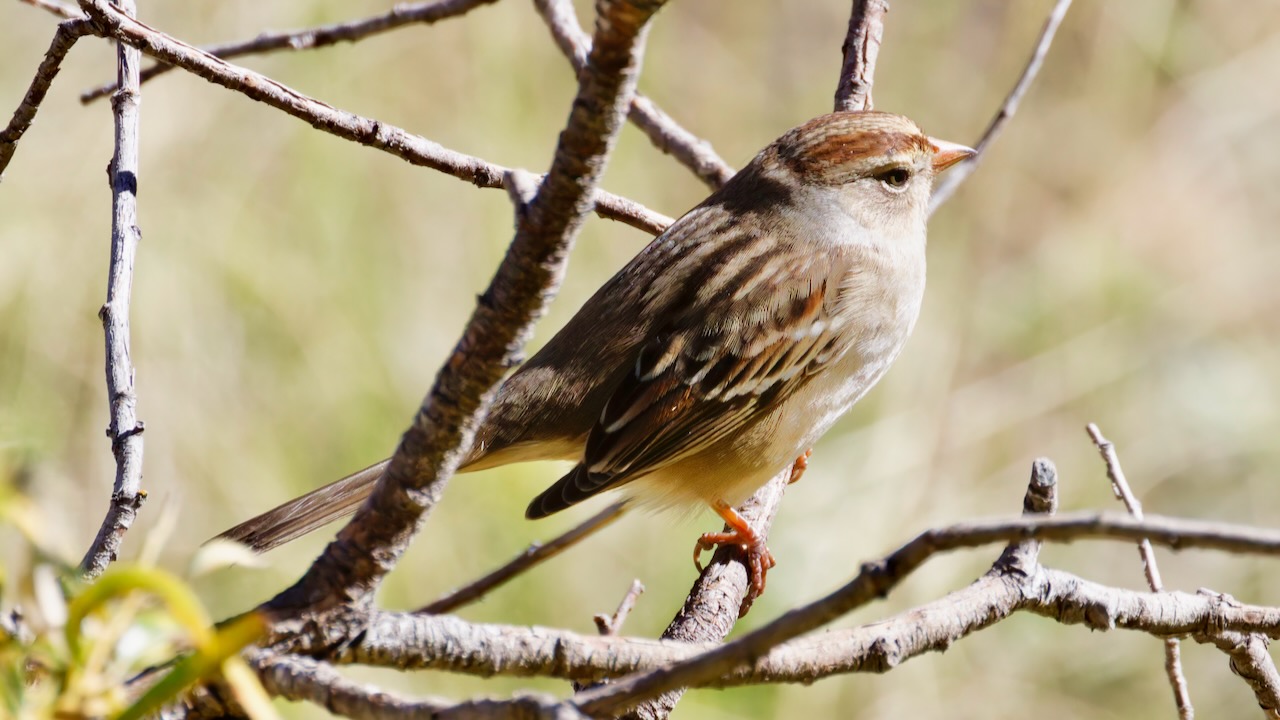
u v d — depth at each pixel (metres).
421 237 12.56
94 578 3.95
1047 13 15.33
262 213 12.24
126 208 5.33
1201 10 15.74
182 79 12.06
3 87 11.64
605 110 2.83
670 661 3.53
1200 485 14.09
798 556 12.39
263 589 10.61
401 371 12.14
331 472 11.80
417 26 13.05
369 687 3.06
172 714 3.16
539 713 2.77
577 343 7.43
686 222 7.67
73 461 10.96
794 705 11.49
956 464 13.62
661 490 7.48
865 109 7.91
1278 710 5.11
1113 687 12.47
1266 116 15.74
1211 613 4.64
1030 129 15.59
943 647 4.10
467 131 13.05
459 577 11.33
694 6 15.54
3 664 2.64
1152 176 15.65
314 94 12.72
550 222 2.96
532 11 13.26
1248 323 15.02
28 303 11.21
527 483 11.67
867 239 7.64
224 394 11.70
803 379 7.44
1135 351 14.72
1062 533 2.73
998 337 14.72
